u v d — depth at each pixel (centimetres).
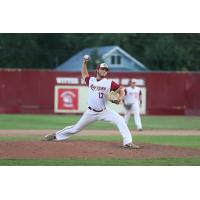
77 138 5844
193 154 4672
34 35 16750
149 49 16525
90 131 7038
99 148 4769
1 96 10762
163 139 6028
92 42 17388
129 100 7419
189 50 16262
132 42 17262
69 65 16400
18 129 7119
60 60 17112
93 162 4219
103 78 4875
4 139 5562
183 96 10962
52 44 17050
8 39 16500
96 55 16000
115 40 17325
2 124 8006
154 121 9306
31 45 16700
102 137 6056
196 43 16412
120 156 4478
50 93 10781
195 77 10962
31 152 4528
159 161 4322
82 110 10750
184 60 16100
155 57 16300
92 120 4953
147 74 10838
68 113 10762
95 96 4869
